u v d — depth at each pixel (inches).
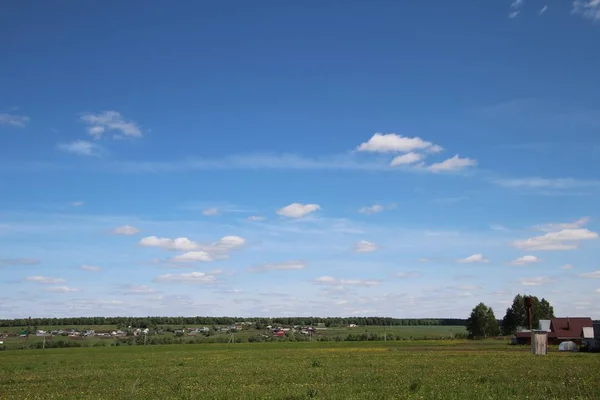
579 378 1295.5
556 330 4736.7
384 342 4965.6
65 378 1688.0
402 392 1085.1
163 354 3324.3
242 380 1478.8
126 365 2317.9
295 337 6446.9
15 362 2696.9
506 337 6392.7
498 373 1483.8
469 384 1208.8
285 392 1127.0
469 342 4832.7
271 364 2191.2
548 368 1658.5
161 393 1178.0
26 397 1176.2
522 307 6756.9
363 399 984.9
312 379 1469.0
